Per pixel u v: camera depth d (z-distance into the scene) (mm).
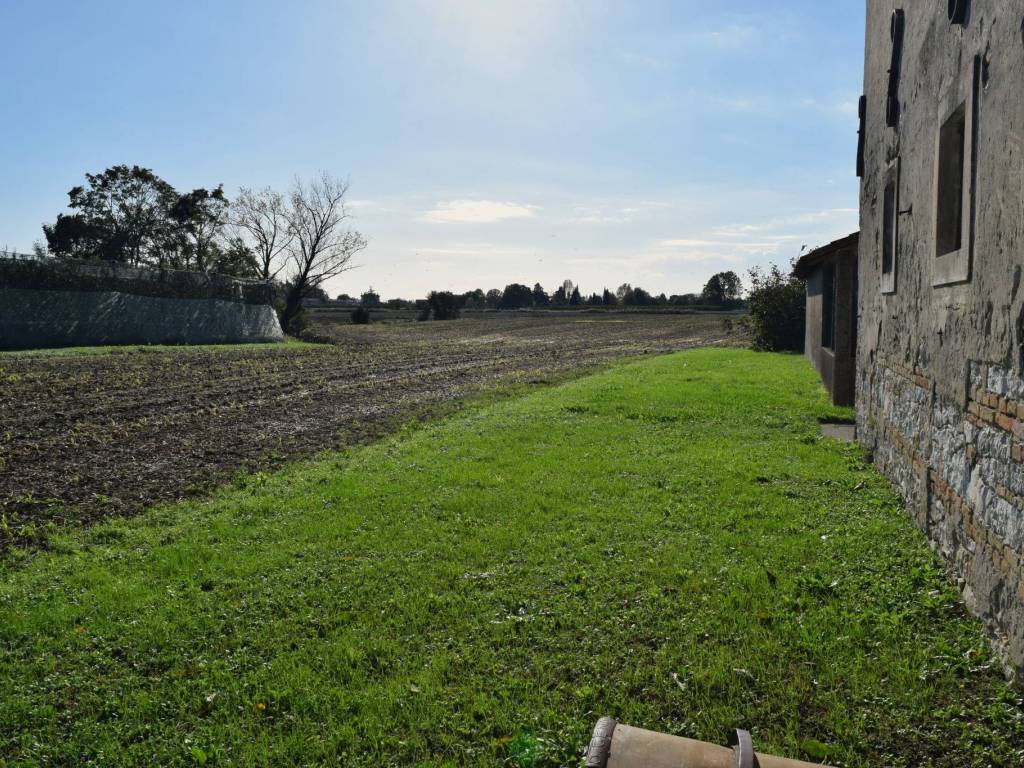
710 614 4766
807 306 23359
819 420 12352
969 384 4941
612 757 2520
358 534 6562
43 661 4352
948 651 4234
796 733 3564
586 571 5539
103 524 7059
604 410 13242
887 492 7461
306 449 10797
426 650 4430
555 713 3744
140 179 58812
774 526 6520
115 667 4312
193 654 4457
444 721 3711
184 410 14688
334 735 3617
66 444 11156
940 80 5812
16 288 32094
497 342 41469
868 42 9375
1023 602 3844
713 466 8773
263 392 17656
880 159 8383
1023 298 3990
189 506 7680
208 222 59312
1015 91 4109
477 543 6211
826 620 4633
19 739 3623
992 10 4504
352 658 4309
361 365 25625
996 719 3590
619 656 4305
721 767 2441
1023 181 3988
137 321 35656
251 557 6023
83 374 21047
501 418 12820
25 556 6215
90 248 58188
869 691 3861
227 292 42906
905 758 3371
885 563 5590
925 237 6277
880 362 8367
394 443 10883
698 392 15180
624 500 7430
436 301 77750
